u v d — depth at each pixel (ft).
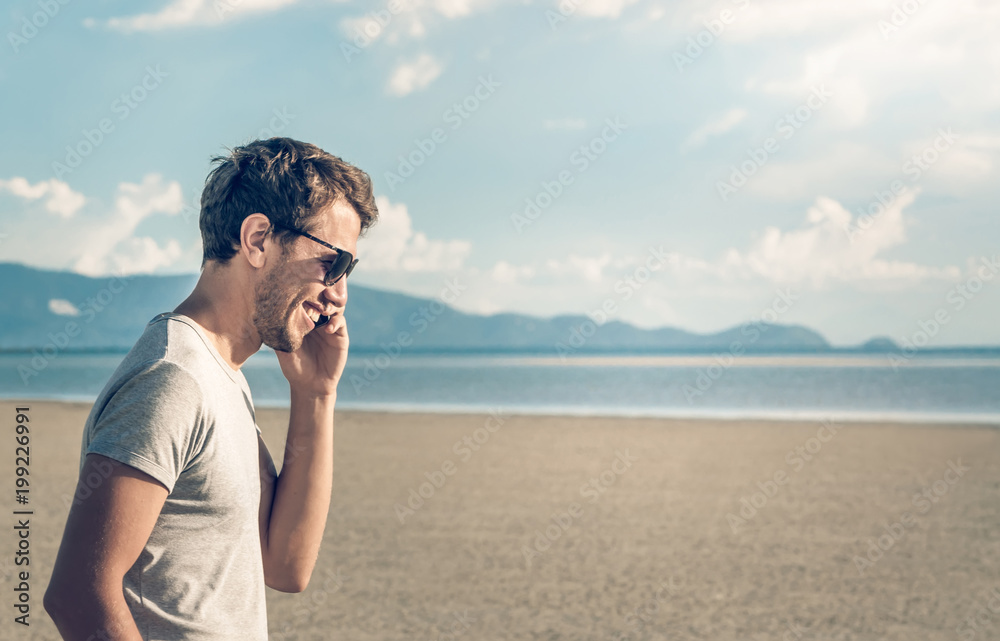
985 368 225.76
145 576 4.31
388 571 20.93
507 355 631.97
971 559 22.29
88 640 3.83
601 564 21.66
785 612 17.95
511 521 26.71
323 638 16.20
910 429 55.21
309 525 5.87
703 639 16.30
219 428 4.42
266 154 4.88
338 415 67.82
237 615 4.60
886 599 18.88
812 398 100.32
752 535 24.93
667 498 30.63
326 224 4.93
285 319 4.89
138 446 4.01
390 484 33.65
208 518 4.43
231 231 4.80
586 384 143.64
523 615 17.63
